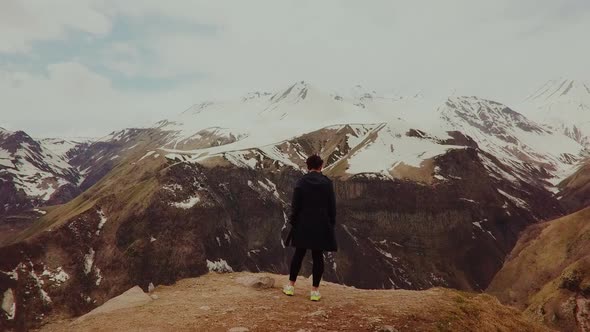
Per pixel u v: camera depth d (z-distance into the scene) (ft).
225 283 43.83
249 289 40.83
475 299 38.99
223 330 28.86
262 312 32.40
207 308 33.88
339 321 30.30
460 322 32.09
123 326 30.48
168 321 31.14
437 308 33.86
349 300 35.96
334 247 34.63
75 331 30.42
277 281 45.14
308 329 28.71
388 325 29.50
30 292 434.71
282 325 29.50
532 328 37.04
